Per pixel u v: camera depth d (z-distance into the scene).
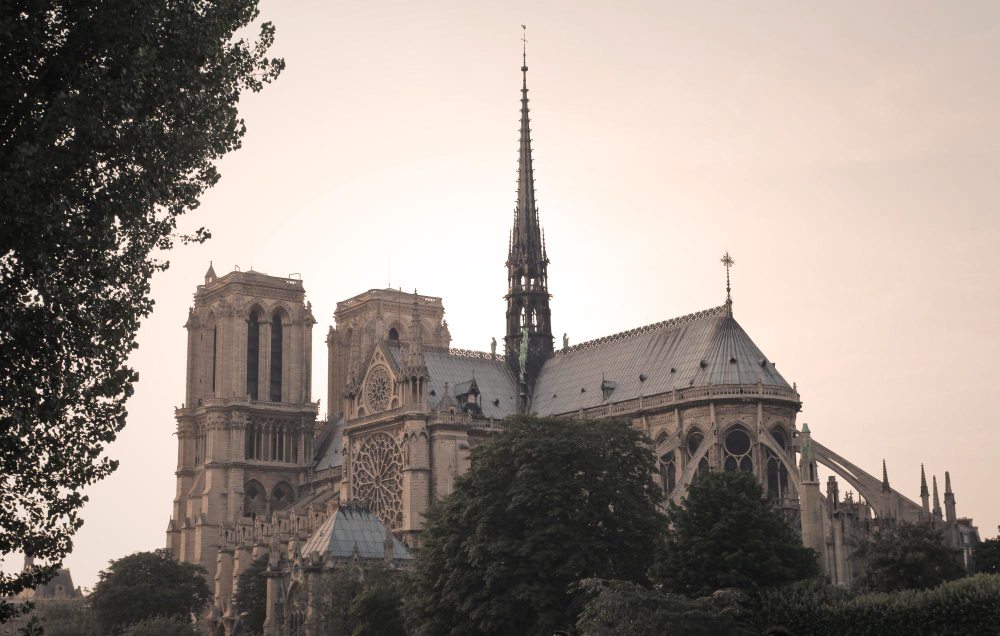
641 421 192.50
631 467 132.00
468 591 122.88
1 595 58.06
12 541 57.41
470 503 126.25
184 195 62.94
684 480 176.38
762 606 108.88
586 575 118.50
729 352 187.50
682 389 186.75
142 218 59.88
